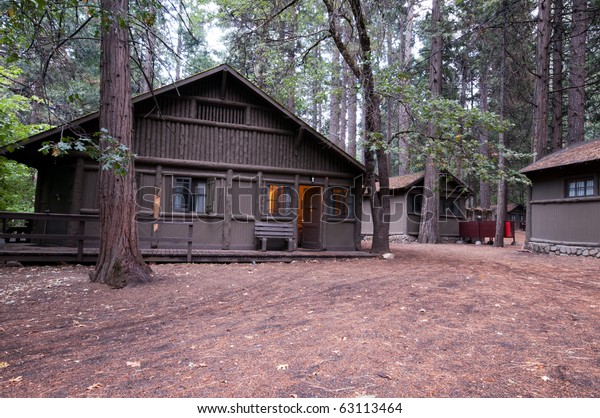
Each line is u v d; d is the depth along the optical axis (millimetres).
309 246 13281
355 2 10891
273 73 12000
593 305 5199
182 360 3176
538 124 14000
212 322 4402
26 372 2953
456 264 9977
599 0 15344
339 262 10539
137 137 10531
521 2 15234
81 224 8617
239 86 11750
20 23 4273
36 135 8992
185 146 11031
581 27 15477
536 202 13336
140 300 5547
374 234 12242
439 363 3068
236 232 11484
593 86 18750
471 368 2965
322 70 11562
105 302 5398
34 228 10578
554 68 17719
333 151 12781
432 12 17812
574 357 3207
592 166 11086
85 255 8766
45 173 11055
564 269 8914
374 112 11758
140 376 2850
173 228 10844
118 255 6605
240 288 6531
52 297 5621
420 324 4246
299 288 6547
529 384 2676
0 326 4219
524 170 13312
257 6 11391
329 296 5875
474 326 4172
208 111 11438
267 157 11953
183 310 4992
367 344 3543
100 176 6820
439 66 18219
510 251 13945
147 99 10664
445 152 9992
